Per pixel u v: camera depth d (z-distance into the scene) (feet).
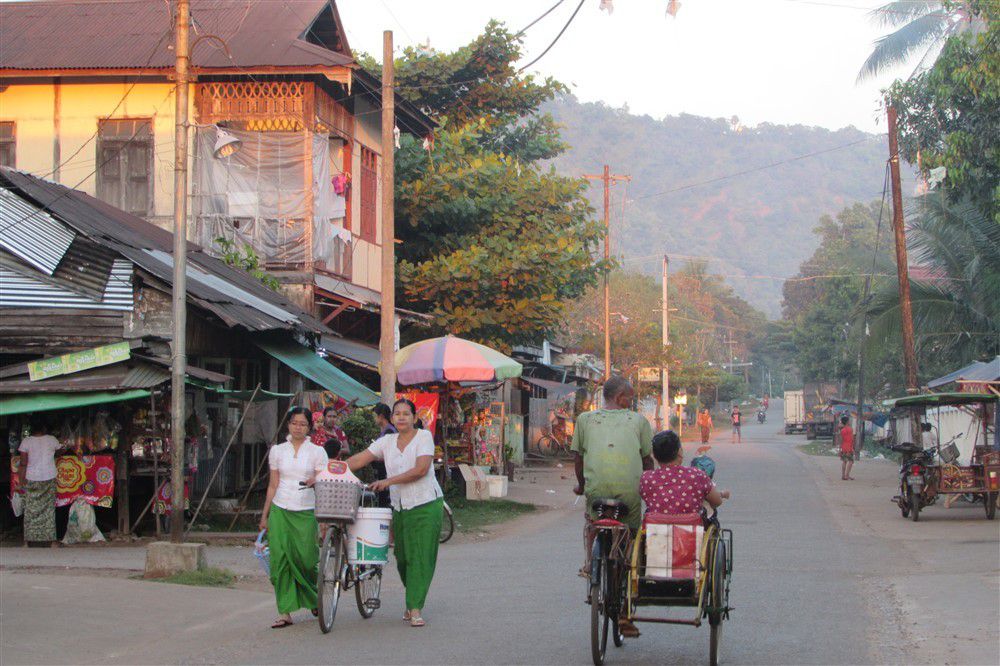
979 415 78.69
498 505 71.87
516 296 85.40
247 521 55.57
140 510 51.98
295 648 27.48
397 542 31.19
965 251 100.83
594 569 24.99
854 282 204.85
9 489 50.72
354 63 66.59
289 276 67.31
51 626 29.48
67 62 68.44
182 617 31.63
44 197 55.93
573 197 97.25
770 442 200.54
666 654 26.61
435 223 90.22
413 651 26.76
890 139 95.61
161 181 68.90
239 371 61.93
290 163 67.97
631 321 196.85
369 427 58.03
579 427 27.91
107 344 48.26
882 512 67.82
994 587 35.78
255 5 73.56
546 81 112.16
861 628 29.43
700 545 24.67
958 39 84.64
